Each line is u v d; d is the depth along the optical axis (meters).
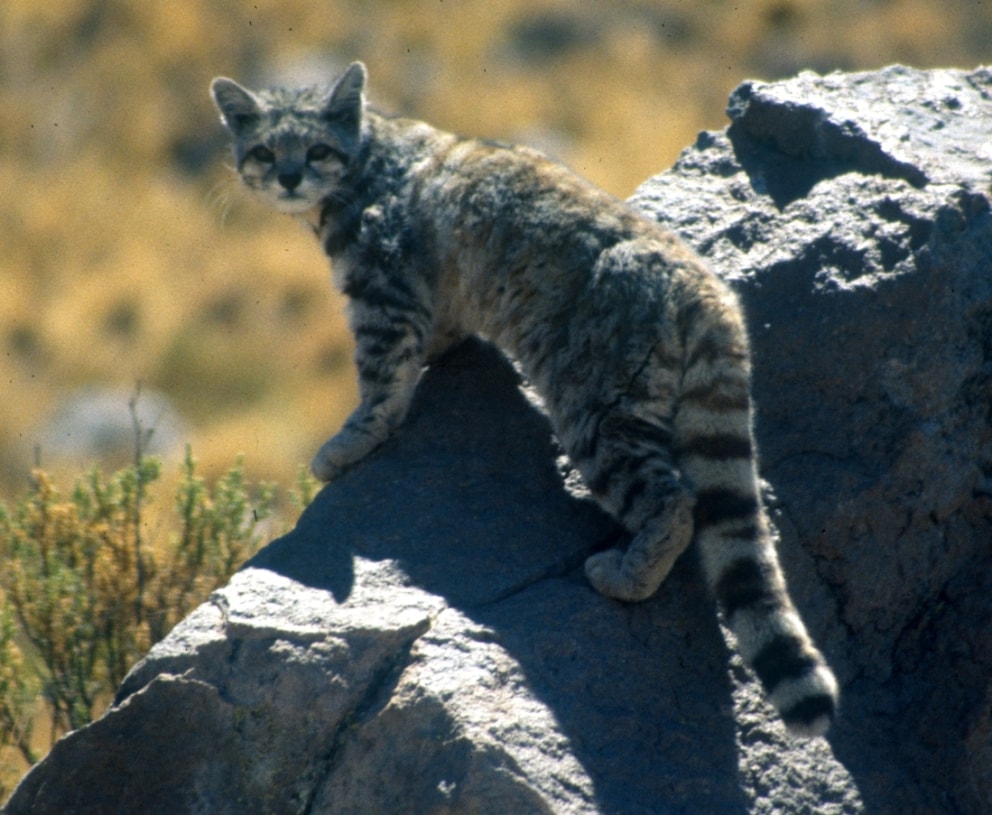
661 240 21.42
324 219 25.67
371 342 23.80
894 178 23.70
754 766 18.69
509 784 17.08
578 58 101.56
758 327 22.77
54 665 29.02
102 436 63.66
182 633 19.09
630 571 19.77
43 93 97.81
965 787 19.39
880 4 104.06
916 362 21.56
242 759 18.55
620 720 18.58
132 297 76.81
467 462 22.30
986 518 21.47
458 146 24.53
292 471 59.28
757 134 26.09
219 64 99.06
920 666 20.70
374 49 100.88
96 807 19.19
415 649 18.50
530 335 22.14
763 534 19.73
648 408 20.59
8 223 84.56
